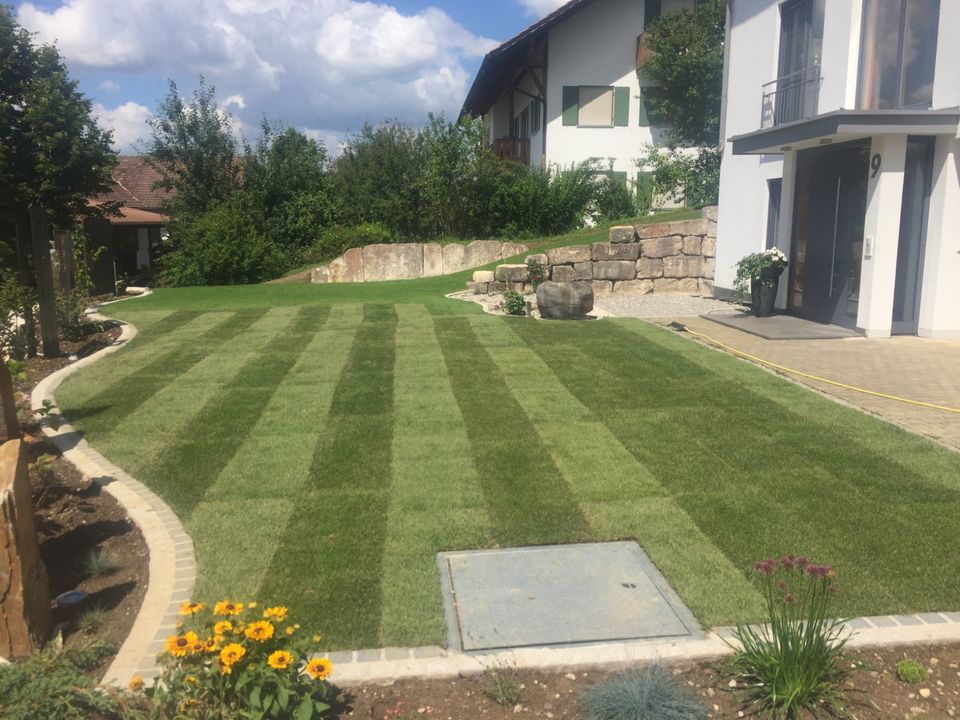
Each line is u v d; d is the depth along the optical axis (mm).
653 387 8086
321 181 27531
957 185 10133
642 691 3150
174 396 8062
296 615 3826
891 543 4504
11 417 6352
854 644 3525
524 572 4258
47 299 10414
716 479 5527
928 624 3678
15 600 3504
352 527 4840
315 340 10906
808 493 5242
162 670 3312
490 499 5246
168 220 28219
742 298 14023
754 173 13961
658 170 22594
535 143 27266
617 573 4234
